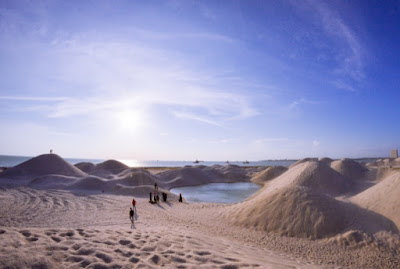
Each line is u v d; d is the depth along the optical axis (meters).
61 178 35.69
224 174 60.38
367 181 36.62
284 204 16.53
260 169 75.44
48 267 4.06
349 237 12.90
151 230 8.30
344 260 11.05
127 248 5.62
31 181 35.28
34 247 4.68
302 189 17.92
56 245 5.00
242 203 20.48
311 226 14.33
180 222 16.75
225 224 16.72
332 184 30.45
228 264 5.36
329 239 13.19
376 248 11.88
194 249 6.34
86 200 24.81
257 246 12.27
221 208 21.12
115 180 36.72
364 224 14.12
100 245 5.49
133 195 30.23
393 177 18.64
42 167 42.53
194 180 52.28
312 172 32.34
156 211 20.89
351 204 17.16
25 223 15.34
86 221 15.91
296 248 12.46
